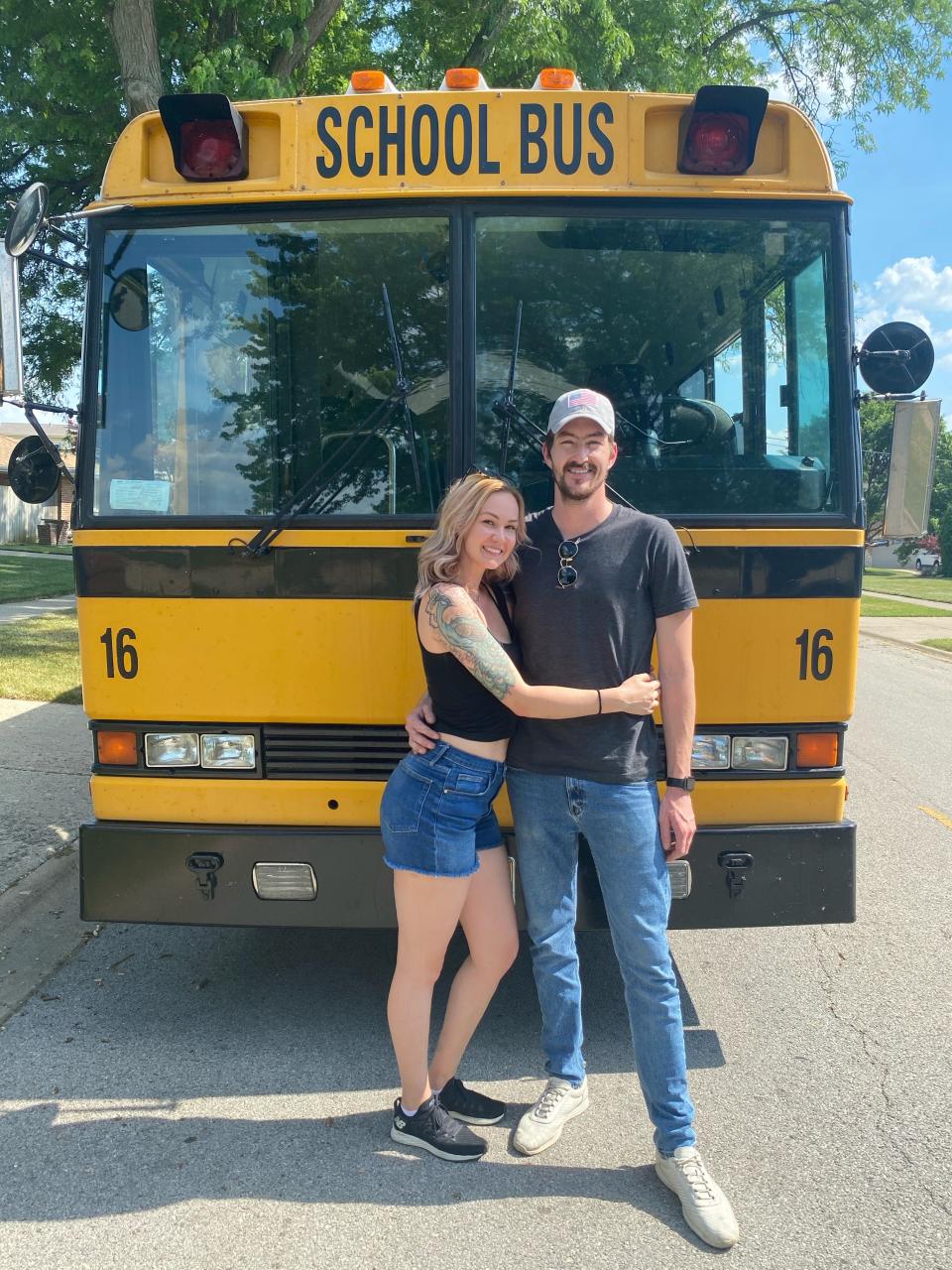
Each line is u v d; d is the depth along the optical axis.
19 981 4.06
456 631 2.68
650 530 2.83
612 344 3.42
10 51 13.24
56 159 15.08
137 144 3.46
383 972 4.20
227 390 3.46
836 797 3.43
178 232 3.45
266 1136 3.02
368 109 3.40
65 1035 3.64
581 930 3.43
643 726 2.87
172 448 3.46
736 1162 2.92
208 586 3.38
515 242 3.40
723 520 3.36
